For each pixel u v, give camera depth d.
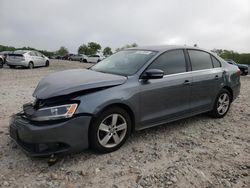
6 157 3.93
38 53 20.75
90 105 3.76
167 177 3.50
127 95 4.14
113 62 5.12
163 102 4.72
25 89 9.37
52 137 3.53
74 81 4.00
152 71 4.35
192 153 4.23
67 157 3.96
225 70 6.04
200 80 5.34
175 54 5.12
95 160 3.90
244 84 12.90
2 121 5.49
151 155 4.11
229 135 5.05
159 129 5.24
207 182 3.42
